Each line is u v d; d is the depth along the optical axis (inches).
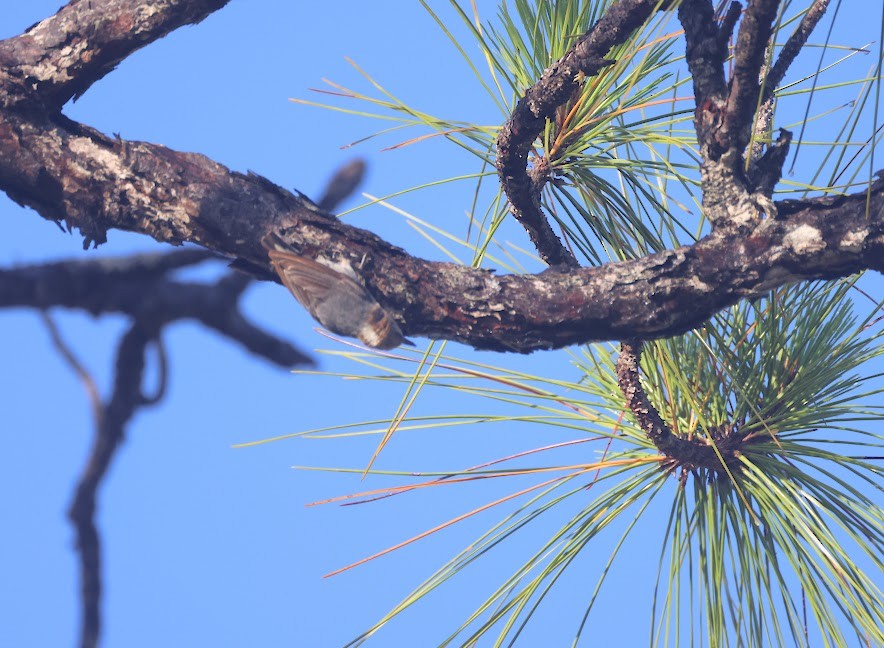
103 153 215.8
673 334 212.1
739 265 200.4
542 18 223.6
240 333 218.7
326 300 211.0
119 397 231.8
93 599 236.8
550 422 225.6
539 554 211.8
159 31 212.7
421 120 221.6
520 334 215.5
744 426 228.2
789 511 206.7
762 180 202.1
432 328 219.3
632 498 219.8
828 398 226.8
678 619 212.7
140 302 211.3
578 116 225.1
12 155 212.1
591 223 233.0
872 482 210.4
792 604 208.7
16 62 209.8
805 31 198.1
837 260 194.9
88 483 235.1
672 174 219.0
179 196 215.5
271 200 219.6
